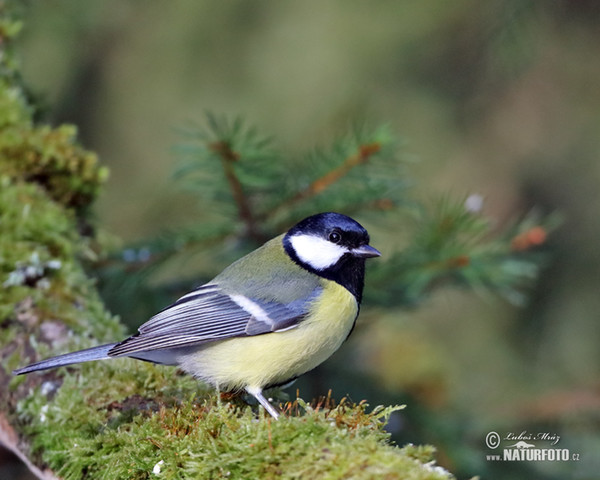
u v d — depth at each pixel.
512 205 14.56
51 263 8.20
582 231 14.73
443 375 11.55
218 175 8.53
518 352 14.65
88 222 9.73
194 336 7.18
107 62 15.38
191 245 9.18
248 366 7.23
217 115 14.80
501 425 10.91
